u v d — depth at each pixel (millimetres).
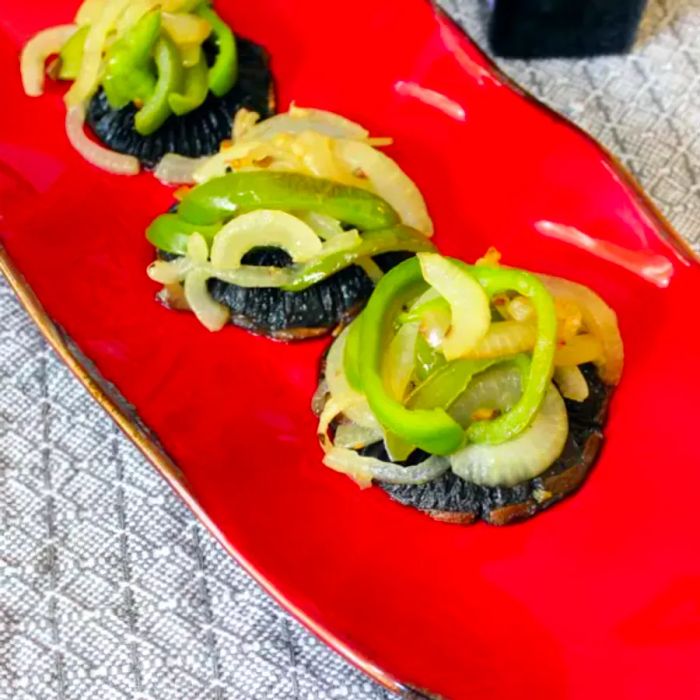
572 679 335
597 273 411
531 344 363
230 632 361
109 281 425
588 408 385
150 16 432
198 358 411
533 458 369
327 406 381
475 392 369
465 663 337
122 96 450
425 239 417
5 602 366
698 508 363
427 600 355
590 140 415
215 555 374
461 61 444
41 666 355
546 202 425
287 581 338
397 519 374
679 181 459
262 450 387
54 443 396
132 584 369
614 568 359
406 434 354
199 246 410
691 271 392
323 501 375
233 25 485
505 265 424
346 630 333
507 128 434
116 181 454
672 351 388
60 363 413
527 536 369
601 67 493
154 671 354
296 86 476
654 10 508
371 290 423
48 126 462
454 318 357
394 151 451
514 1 469
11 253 417
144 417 382
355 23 468
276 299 418
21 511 383
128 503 384
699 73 491
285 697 351
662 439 378
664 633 339
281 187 395
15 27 482
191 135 461
